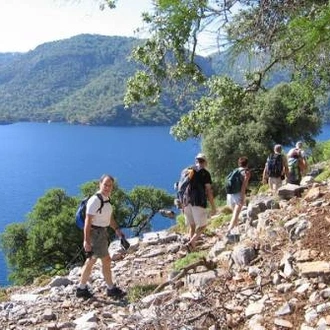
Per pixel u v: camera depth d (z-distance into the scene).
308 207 8.20
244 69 5.16
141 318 6.62
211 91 5.57
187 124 5.96
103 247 8.34
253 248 7.46
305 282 6.07
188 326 5.93
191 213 10.34
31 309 8.17
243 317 5.94
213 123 5.99
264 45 4.81
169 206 49.94
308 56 4.89
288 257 6.64
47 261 42.09
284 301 5.89
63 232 40.53
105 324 7.04
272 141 40.66
